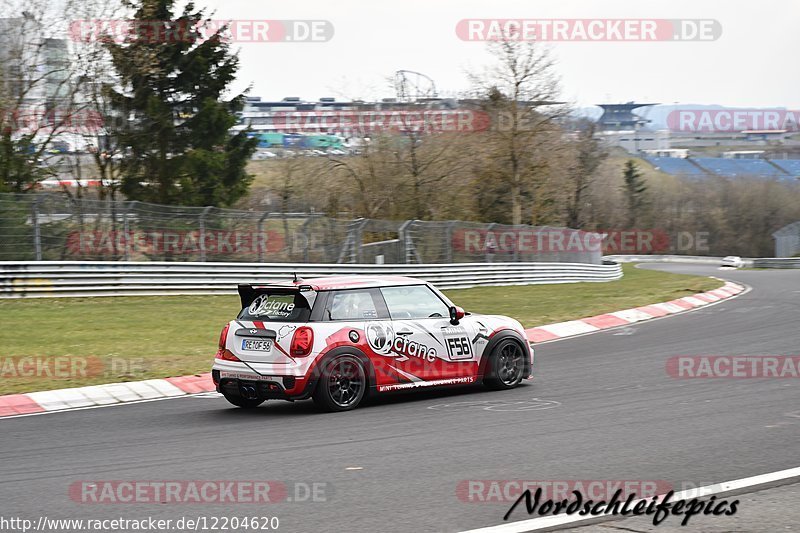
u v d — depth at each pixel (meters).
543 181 74.56
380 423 14.68
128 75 52.34
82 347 24.27
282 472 11.39
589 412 15.17
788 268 103.94
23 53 47.53
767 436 12.89
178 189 56.09
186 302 35.62
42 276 34.22
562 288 48.94
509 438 13.15
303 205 71.00
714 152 198.75
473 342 17.69
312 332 15.87
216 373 16.75
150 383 19.75
